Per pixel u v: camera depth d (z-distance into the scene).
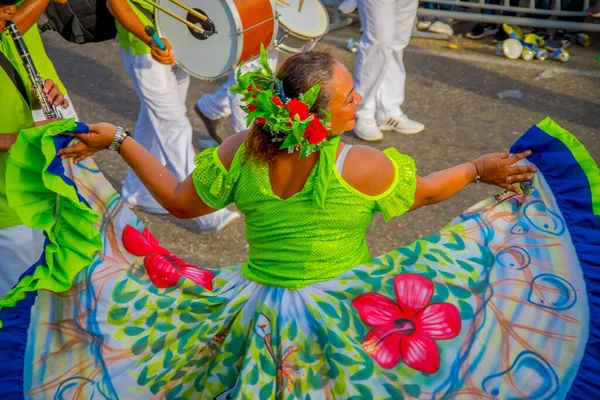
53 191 2.23
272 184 2.18
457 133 5.41
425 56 6.66
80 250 2.33
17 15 2.92
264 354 2.23
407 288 2.32
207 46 4.02
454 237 2.49
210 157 2.27
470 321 2.31
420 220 4.35
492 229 2.52
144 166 2.39
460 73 6.35
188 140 4.16
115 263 2.47
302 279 2.26
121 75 6.36
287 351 2.21
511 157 2.46
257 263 2.33
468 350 2.27
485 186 4.66
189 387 2.36
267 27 4.09
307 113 2.02
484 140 5.31
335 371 2.19
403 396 2.19
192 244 4.16
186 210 2.37
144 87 4.00
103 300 2.42
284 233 2.22
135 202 4.42
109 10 3.74
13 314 2.36
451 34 6.98
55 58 6.66
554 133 2.55
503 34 7.02
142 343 2.38
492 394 2.23
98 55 6.73
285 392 2.19
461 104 5.84
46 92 2.92
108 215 2.51
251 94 2.08
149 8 3.97
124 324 2.40
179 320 2.39
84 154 2.41
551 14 6.75
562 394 2.22
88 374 2.35
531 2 6.76
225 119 5.53
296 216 2.19
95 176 2.52
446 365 2.24
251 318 2.30
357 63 5.16
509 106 5.79
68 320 2.39
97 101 5.90
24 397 2.31
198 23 4.01
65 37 3.81
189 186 2.33
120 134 2.38
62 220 2.29
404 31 5.18
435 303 2.31
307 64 2.08
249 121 2.04
